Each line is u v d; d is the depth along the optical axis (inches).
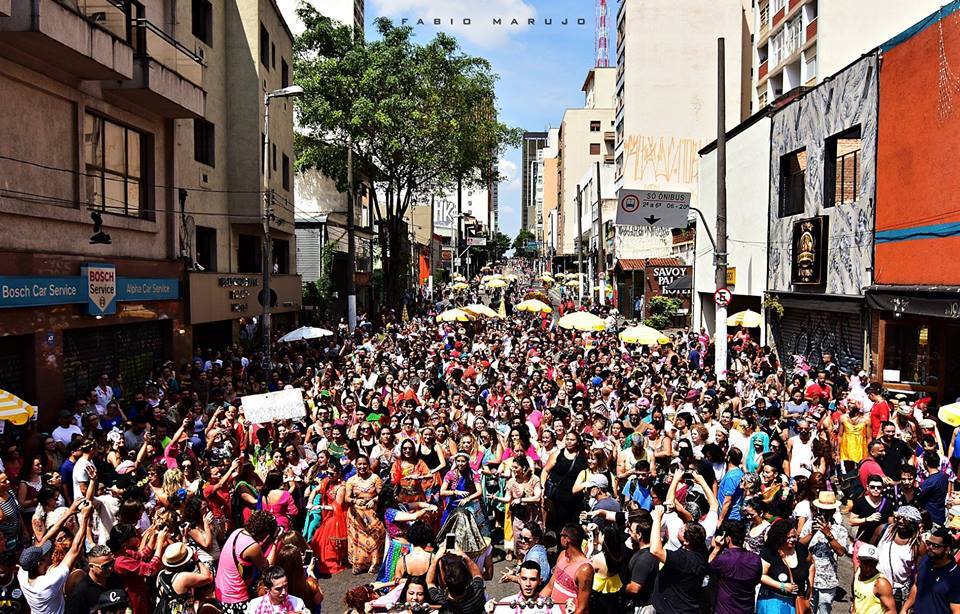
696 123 1852.9
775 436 419.2
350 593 249.8
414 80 1504.7
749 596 250.5
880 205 665.6
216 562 301.4
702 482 329.7
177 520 292.4
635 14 1847.9
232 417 494.9
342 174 1540.4
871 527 306.3
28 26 493.7
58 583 251.1
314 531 388.5
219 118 970.1
